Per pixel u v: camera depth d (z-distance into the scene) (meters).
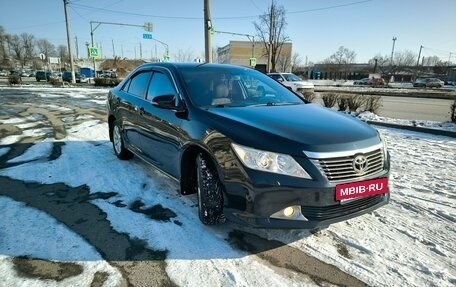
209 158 2.97
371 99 10.59
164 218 3.28
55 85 29.38
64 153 5.63
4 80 39.59
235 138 2.66
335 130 2.79
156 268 2.52
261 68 56.88
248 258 2.67
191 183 3.38
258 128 2.71
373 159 2.73
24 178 4.38
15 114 10.20
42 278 2.38
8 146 6.10
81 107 12.13
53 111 10.94
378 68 79.44
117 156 5.34
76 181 4.28
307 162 2.48
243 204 2.62
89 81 39.59
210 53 14.57
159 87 3.99
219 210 2.96
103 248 2.76
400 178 4.55
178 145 3.32
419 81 39.59
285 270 2.53
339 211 2.64
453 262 2.65
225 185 2.73
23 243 2.81
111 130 5.66
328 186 2.48
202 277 2.43
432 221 3.32
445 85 44.88
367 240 2.96
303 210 2.54
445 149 6.19
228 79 3.88
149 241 2.87
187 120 3.21
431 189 4.15
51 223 3.16
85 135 7.14
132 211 3.43
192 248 2.79
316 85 39.53
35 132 7.42
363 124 3.16
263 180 2.50
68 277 2.40
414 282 2.41
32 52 84.06
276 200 2.50
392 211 3.54
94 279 2.39
